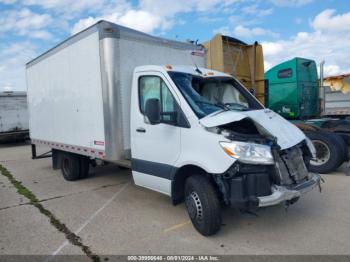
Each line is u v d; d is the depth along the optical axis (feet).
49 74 25.40
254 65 32.60
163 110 16.12
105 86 17.94
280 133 14.26
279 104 37.96
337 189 21.03
